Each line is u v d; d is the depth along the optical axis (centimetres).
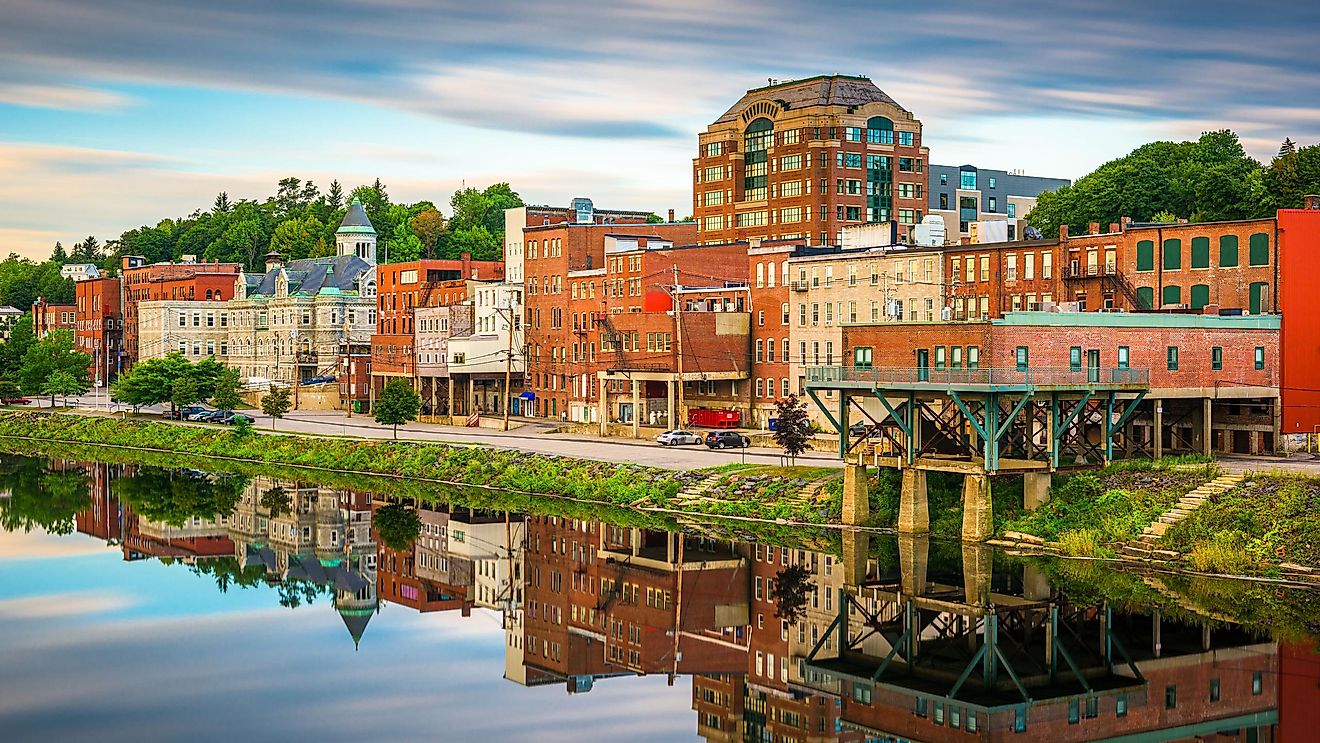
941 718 5816
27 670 6456
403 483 13100
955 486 9319
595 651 7044
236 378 17800
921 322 9006
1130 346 9181
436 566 9175
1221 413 10244
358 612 7806
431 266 18175
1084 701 5938
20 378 19862
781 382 13538
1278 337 9856
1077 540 8362
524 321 16450
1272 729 5506
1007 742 5488
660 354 13925
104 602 7956
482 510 11325
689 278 14750
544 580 8688
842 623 7344
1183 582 7750
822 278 13100
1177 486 8612
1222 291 10612
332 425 16575
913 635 7038
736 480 10806
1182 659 6425
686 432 13075
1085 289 11431
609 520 10612
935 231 13488
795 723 5812
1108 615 7169
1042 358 8844
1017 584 7838
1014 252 11900
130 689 6156
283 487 12875
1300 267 10069
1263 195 14512
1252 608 7219
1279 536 7912
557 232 15912
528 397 16425
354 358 18975
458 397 17462
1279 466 9119
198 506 11681
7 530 10419
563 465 12306
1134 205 16238
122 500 12006
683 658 6862
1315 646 6575
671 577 8550
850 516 9475
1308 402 9956
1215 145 18062
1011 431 9281
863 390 9175
